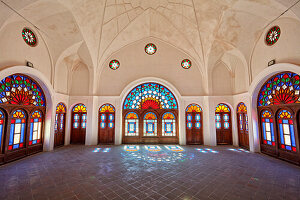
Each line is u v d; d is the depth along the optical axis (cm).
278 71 542
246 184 361
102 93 869
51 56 699
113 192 321
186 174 418
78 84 866
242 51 694
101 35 774
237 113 815
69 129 855
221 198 300
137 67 880
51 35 642
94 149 727
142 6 727
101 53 834
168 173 425
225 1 550
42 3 475
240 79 777
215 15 642
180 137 847
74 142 862
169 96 905
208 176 406
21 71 532
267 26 573
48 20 573
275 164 508
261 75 614
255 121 679
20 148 580
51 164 504
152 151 689
